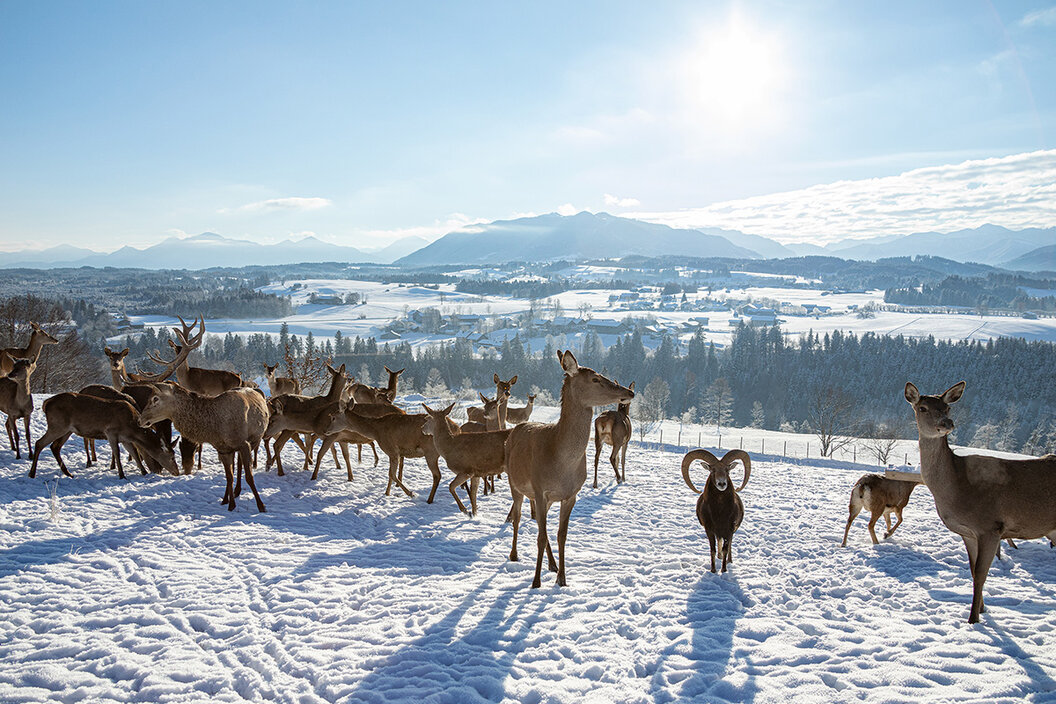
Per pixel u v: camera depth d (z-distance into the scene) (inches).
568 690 201.5
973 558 279.4
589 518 470.9
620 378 5585.6
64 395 442.9
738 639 243.9
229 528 371.9
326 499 462.9
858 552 396.5
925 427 279.7
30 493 405.4
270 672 206.7
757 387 5098.4
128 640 224.8
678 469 737.6
